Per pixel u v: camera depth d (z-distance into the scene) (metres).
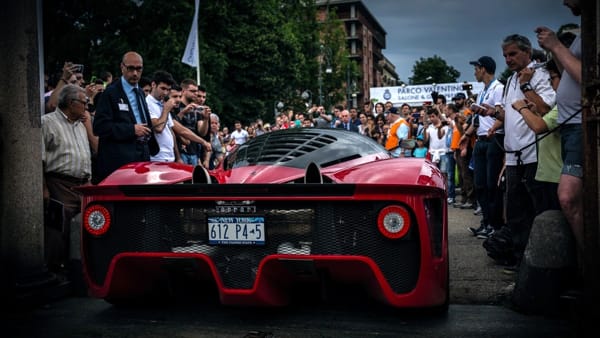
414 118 12.98
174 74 24.08
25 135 3.40
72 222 3.65
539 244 3.00
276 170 3.12
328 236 2.66
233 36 28.91
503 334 2.66
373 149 3.65
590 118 2.46
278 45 31.95
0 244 3.35
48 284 3.43
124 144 4.27
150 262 2.88
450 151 9.17
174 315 3.08
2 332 2.83
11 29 3.35
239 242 2.74
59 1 21.58
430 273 2.62
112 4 22.67
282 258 2.65
